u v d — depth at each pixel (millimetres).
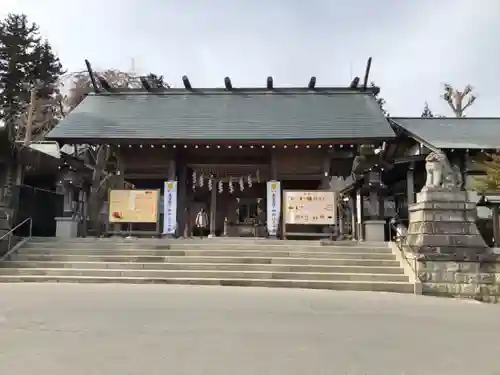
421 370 4383
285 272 12000
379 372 4285
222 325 6223
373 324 6609
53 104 36188
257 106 20625
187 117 19500
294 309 7766
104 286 10742
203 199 23156
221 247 13711
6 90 36156
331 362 4570
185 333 5699
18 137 31672
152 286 10852
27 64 37719
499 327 6680
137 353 4770
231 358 4648
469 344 5492
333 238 16266
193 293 9578
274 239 15078
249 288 10836
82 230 19062
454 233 12102
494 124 22656
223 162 19516
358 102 20844
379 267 12320
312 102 20984
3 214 14086
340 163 20500
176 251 13383
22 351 4812
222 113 19922
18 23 38469
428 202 12453
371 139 17438
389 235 18359
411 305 8820
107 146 19500
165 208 16750
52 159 21281
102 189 22656
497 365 4605
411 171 20703
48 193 18047
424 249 11922
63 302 8055
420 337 5816
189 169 20172
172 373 4152
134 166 19203
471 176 19734
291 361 4574
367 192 18172
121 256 13078
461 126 22375
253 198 23125
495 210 15086
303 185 21031
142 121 19062
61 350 4855
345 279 11820
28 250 13586
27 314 6867
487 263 11781
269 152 19453
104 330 5809
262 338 5520
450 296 11555
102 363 4414
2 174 19141
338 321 6762
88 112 19844
